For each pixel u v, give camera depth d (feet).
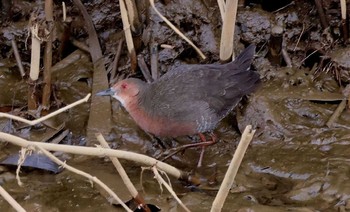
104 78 37.65
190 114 31.94
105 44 39.47
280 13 38.34
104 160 33.76
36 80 35.14
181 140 34.99
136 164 33.53
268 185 31.83
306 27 38.11
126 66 38.04
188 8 37.99
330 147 33.76
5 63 39.45
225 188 23.81
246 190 31.42
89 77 38.37
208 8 38.17
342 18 36.70
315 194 30.78
